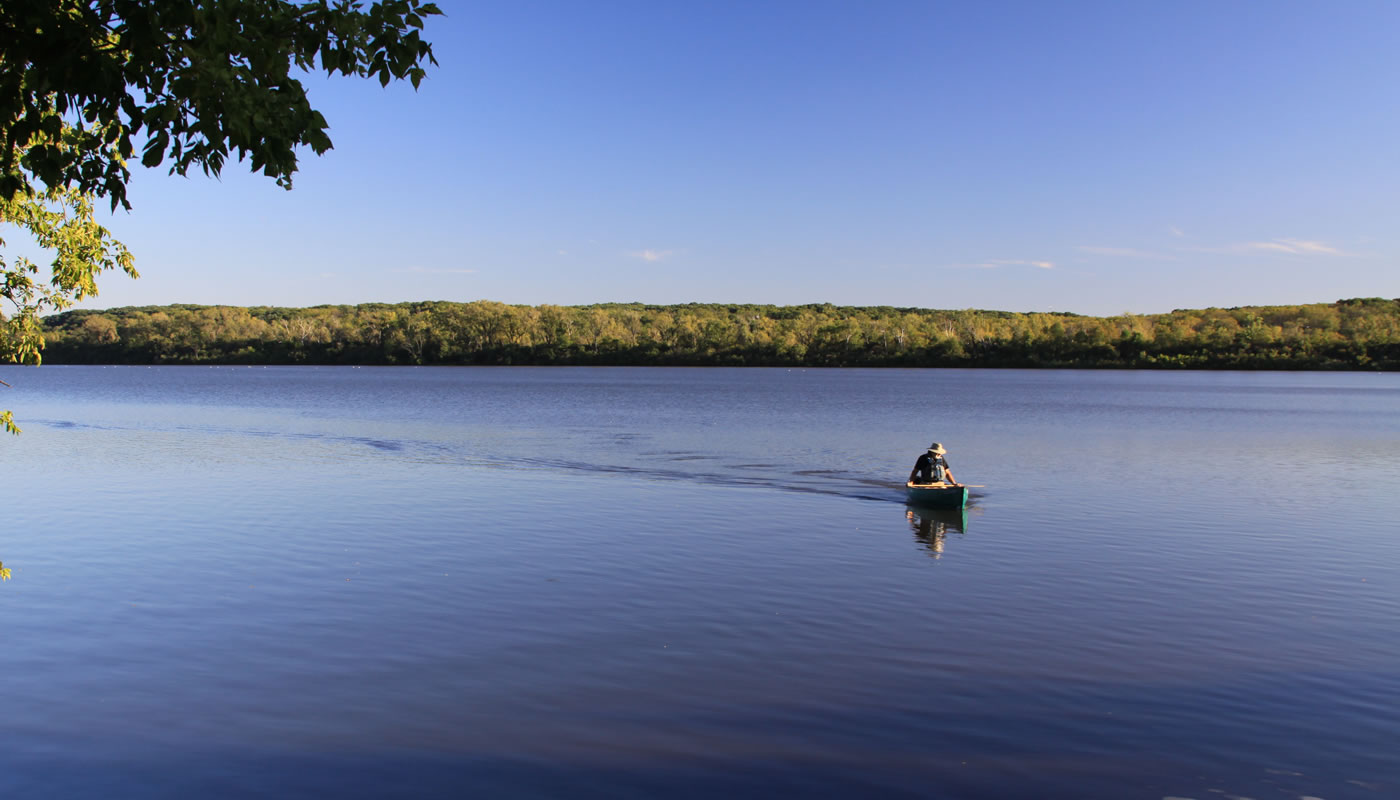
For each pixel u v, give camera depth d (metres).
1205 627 12.84
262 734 9.38
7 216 10.38
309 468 29.72
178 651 11.71
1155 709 10.05
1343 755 9.01
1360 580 15.45
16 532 18.98
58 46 5.54
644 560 16.59
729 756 8.96
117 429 45.34
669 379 130.50
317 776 8.55
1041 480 27.88
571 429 45.62
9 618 13.02
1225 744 9.23
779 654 11.66
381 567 16.00
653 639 12.23
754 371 176.62
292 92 5.94
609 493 24.34
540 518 20.62
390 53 6.18
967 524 20.27
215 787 8.34
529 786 8.39
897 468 30.19
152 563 16.28
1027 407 66.81
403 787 8.37
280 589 14.56
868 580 15.28
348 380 119.81
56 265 10.81
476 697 10.30
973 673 11.05
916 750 9.09
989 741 9.28
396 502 22.80
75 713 9.86
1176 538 18.83
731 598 14.16
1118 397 83.69
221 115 5.84
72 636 12.27
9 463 31.06
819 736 9.38
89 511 21.50
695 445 37.72
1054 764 8.82
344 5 6.11
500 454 34.12
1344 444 39.31
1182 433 44.91
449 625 12.77
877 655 11.66
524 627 12.69
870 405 68.38
